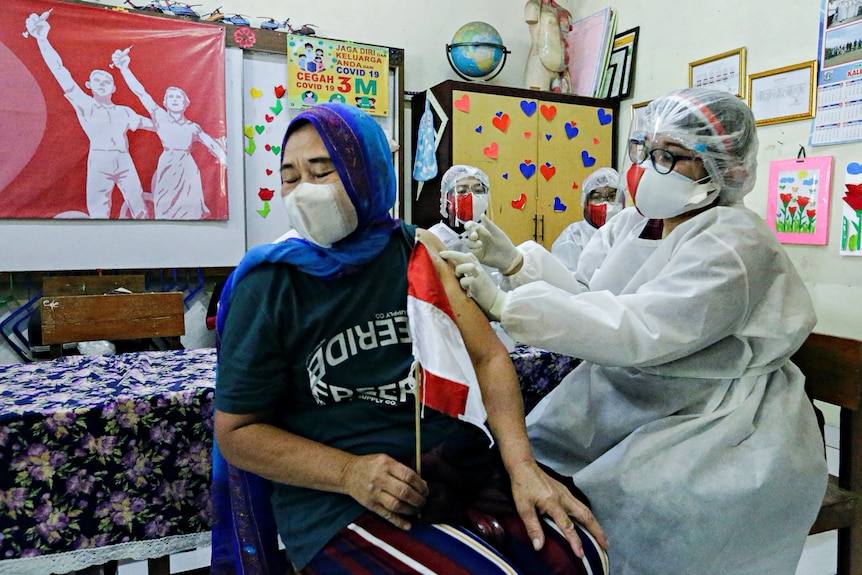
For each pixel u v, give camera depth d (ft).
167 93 9.50
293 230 3.15
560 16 12.62
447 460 2.80
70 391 3.83
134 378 4.22
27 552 3.41
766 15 9.52
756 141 3.72
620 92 12.20
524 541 2.66
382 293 2.89
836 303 8.66
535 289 3.39
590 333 3.28
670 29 11.22
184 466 3.76
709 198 3.76
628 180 3.98
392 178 3.05
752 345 3.56
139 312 6.01
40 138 8.82
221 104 9.86
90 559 3.56
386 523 2.59
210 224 10.04
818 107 8.76
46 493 3.42
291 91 10.45
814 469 3.49
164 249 9.77
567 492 2.90
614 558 3.49
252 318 2.70
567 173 12.06
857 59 8.25
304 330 2.74
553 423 4.06
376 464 2.56
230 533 3.34
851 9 8.30
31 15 8.61
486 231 4.21
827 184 8.66
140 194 9.49
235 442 2.67
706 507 3.28
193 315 10.19
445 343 2.75
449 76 12.44
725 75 10.16
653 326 3.26
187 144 9.70
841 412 4.11
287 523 2.77
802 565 5.79
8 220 8.79
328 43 10.59
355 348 2.78
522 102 11.46
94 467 3.52
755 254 3.38
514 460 2.92
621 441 3.77
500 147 11.33
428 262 2.94
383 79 11.07
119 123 9.26
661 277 3.45
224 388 2.68
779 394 3.65
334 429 2.80
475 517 2.76
